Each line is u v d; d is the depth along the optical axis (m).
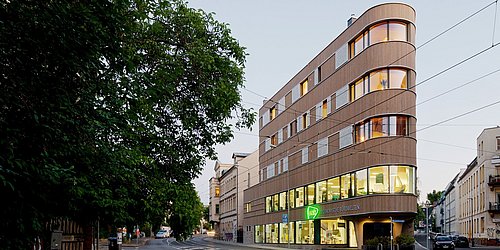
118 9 7.98
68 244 18.48
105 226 16.98
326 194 43.25
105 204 10.96
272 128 58.31
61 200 8.55
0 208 6.91
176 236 16.69
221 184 95.25
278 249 47.88
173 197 15.06
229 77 15.12
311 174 46.53
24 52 6.72
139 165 13.23
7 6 6.48
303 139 48.88
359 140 38.44
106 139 10.03
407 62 36.25
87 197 10.46
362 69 37.91
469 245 65.12
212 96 14.65
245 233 68.62
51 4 6.77
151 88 9.98
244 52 15.18
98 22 7.24
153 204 14.34
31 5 6.69
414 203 35.47
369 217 37.38
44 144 7.17
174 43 14.26
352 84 40.00
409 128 36.03
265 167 60.47
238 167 79.06
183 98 14.84
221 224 93.56
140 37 12.90
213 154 15.91
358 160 38.12
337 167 41.50
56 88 7.11
